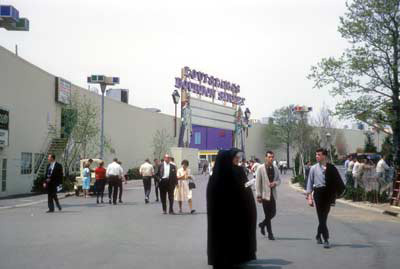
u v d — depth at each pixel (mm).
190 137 69938
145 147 63281
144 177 23234
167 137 68562
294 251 10148
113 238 11789
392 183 23656
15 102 30000
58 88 37312
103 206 21359
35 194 30594
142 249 10258
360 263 8914
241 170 8789
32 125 32875
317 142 49438
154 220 15727
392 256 9625
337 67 24906
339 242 11445
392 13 23875
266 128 104812
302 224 15023
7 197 27391
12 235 12273
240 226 8523
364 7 24531
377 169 24156
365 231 13539
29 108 32312
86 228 13664
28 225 14359
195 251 10031
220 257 8352
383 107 24766
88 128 39000
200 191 32031
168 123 71125
